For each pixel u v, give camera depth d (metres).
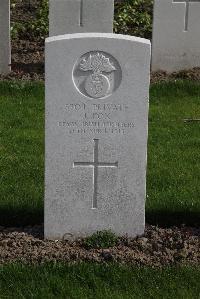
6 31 12.56
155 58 13.12
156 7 12.88
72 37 6.82
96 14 12.61
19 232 7.50
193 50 13.13
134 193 7.22
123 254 7.05
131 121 7.04
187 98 12.03
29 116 11.01
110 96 6.97
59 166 7.11
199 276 6.74
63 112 6.97
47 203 7.21
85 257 7.00
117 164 7.14
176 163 9.43
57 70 6.86
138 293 6.54
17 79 12.48
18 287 6.57
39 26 14.87
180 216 7.92
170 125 10.85
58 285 6.59
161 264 6.93
